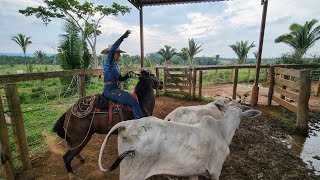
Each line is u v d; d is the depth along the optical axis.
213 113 3.90
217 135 2.79
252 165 4.16
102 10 24.70
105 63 3.56
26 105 9.23
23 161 3.77
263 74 18.61
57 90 12.15
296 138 5.55
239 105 3.56
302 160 4.41
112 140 5.29
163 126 2.42
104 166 4.09
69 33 13.30
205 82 16.36
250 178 3.74
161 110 7.95
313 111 7.91
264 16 7.75
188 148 2.44
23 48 35.22
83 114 3.46
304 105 5.63
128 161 2.42
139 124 2.45
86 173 3.86
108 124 3.58
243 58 28.58
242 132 5.83
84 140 3.56
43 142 5.14
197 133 2.54
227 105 3.60
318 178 3.77
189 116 3.65
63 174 3.83
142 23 9.39
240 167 4.08
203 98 9.66
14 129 3.63
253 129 6.08
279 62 17.89
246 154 4.60
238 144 5.08
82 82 5.21
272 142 5.24
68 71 4.76
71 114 3.50
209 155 2.63
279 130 6.06
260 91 12.18
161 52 36.25
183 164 2.46
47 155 4.52
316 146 5.08
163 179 3.60
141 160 2.37
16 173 3.72
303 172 3.95
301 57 17.23
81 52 13.98
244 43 28.19
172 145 2.39
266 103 8.98
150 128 2.39
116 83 3.71
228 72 20.48
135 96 3.80
